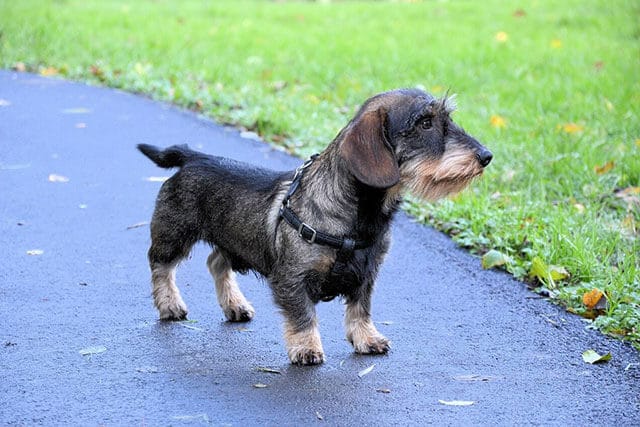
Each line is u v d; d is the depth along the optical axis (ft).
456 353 24.80
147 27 77.97
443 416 21.06
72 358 24.32
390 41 72.95
